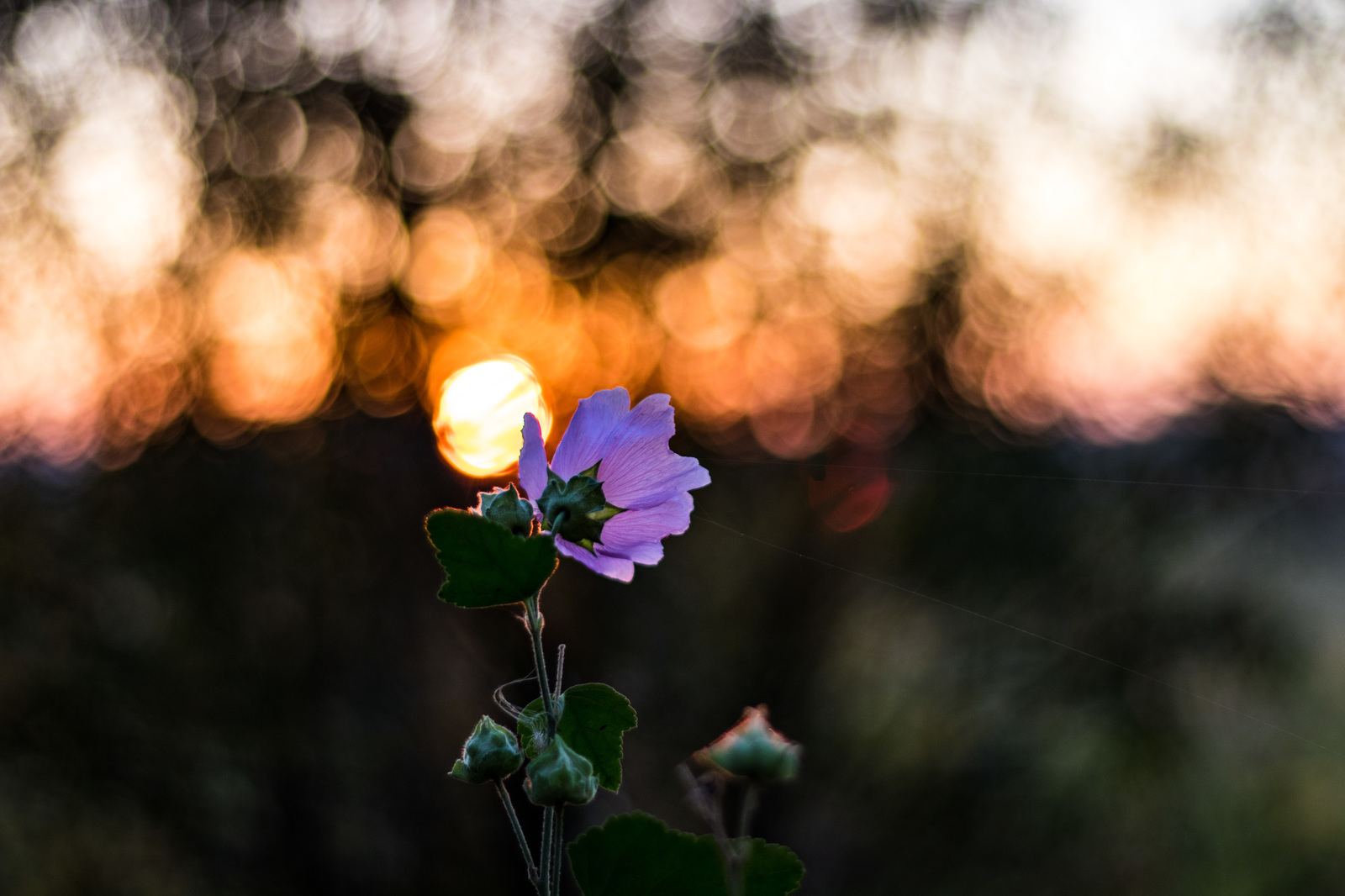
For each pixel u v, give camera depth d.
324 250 8.66
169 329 8.55
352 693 8.25
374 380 8.66
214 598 8.22
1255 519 7.63
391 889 7.97
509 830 7.93
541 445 1.36
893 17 8.77
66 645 8.11
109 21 8.39
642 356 9.03
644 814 1.04
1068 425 8.47
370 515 8.19
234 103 8.59
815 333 9.11
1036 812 8.30
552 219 8.87
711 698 8.60
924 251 8.91
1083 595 8.16
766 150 9.10
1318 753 7.53
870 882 8.31
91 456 8.40
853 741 8.65
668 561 8.70
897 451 8.82
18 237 8.23
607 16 8.85
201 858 8.11
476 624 8.10
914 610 8.59
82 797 7.94
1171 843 7.93
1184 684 7.78
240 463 8.48
